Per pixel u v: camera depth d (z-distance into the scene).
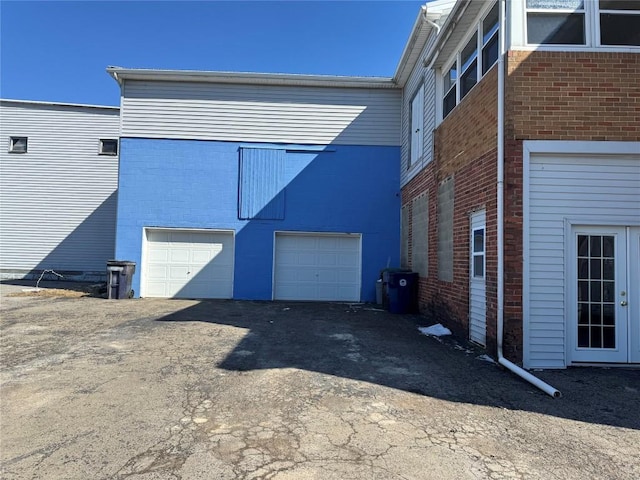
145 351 6.71
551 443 3.79
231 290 14.21
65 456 3.42
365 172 14.36
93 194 19.84
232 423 4.09
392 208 14.32
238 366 5.97
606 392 5.18
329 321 9.85
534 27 6.54
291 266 14.32
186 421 4.12
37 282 17.77
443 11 10.08
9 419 4.14
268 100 14.34
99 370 5.70
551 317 6.32
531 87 6.42
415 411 4.47
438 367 6.10
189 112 14.23
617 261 6.41
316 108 14.39
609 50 6.42
